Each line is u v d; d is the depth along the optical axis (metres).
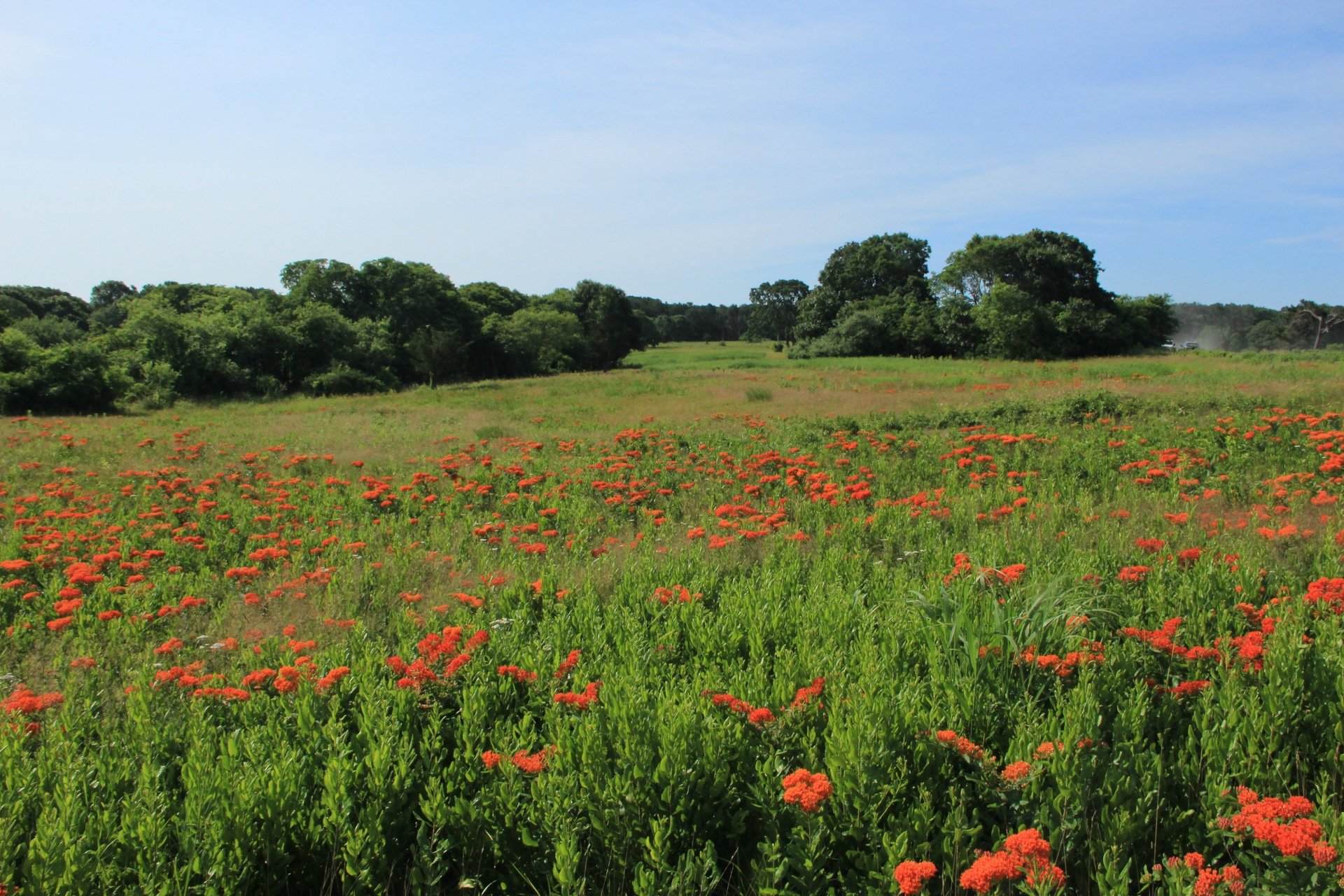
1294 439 11.53
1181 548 6.88
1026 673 4.67
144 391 35.47
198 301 60.31
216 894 3.12
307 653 5.41
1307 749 3.78
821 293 75.31
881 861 3.24
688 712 3.93
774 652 5.42
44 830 3.16
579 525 9.65
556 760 3.70
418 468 14.69
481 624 5.94
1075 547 6.93
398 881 3.51
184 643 6.01
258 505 11.22
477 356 66.50
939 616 5.34
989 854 2.95
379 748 3.76
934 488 11.16
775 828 3.47
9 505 11.41
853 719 3.74
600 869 3.46
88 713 4.71
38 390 31.22
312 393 45.25
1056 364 36.44
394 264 61.38
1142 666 4.69
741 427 18.98
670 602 6.27
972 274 57.28
